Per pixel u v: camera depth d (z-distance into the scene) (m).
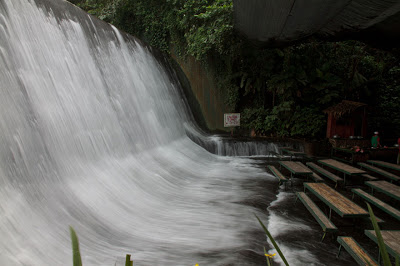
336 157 13.26
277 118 16.06
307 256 4.94
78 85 8.00
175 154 11.51
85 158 6.93
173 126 13.77
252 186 9.04
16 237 3.98
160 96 13.90
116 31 12.50
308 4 6.84
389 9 6.27
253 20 9.06
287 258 4.86
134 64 12.69
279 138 15.86
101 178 6.79
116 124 9.05
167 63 17.55
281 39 10.66
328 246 5.30
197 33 15.79
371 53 18.27
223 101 17.72
